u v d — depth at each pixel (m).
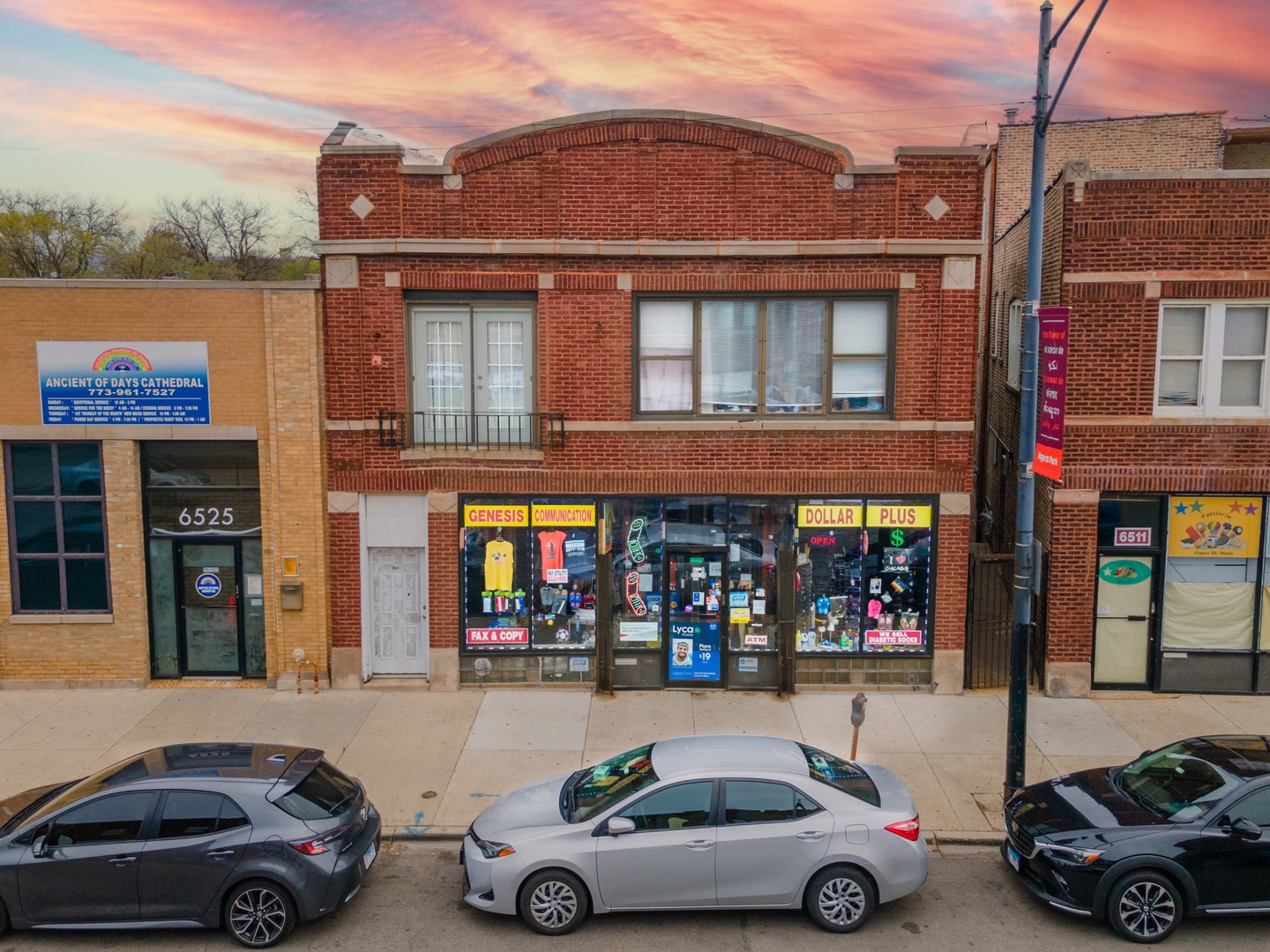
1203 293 13.63
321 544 14.48
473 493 14.34
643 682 14.71
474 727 13.28
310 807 8.90
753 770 8.95
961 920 8.98
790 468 14.27
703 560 14.52
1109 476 13.99
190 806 8.68
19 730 13.21
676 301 14.18
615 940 8.66
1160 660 14.49
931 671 14.55
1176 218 13.57
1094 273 13.71
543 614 14.61
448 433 14.43
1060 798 9.55
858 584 14.49
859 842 8.67
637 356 14.26
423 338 14.29
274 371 14.16
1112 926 8.66
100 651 14.67
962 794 11.35
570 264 13.94
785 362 14.28
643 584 14.56
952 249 13.72
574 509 14.41
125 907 8.53
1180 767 9.46
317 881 8.59
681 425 14.14
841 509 14.38
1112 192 13.61
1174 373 13.98
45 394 14.16
